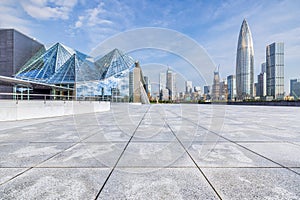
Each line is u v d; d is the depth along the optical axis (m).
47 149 4.10
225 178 2.63
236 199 2.09
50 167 3.05
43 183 2.48
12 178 2.63
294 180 2.55
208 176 2.70
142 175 2.75
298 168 2.98
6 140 4.97
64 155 3.68
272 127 7.12
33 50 43.00
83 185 2.43
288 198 2.11
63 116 12.04
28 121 9.31
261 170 2.91
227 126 7.38
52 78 29.41
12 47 37.78
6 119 9.48
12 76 35.47
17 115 9.83
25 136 5.50
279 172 2.83
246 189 2.31
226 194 2.20
